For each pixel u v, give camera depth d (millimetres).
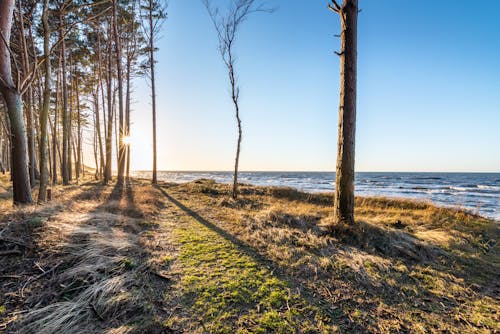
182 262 3432
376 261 3736
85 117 21109
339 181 5289
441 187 31500
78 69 17547
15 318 2092
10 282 2500
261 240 4516
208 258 3629
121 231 4344
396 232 5023
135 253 3500
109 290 2508
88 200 7371
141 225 5066
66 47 13875
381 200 11641
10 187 11078
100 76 16328
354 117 5234
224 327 2211
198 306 2473
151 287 2723
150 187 12859
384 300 2828
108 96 14453
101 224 4438
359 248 4371
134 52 16344
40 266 2779
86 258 3039
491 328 2406
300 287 2975
